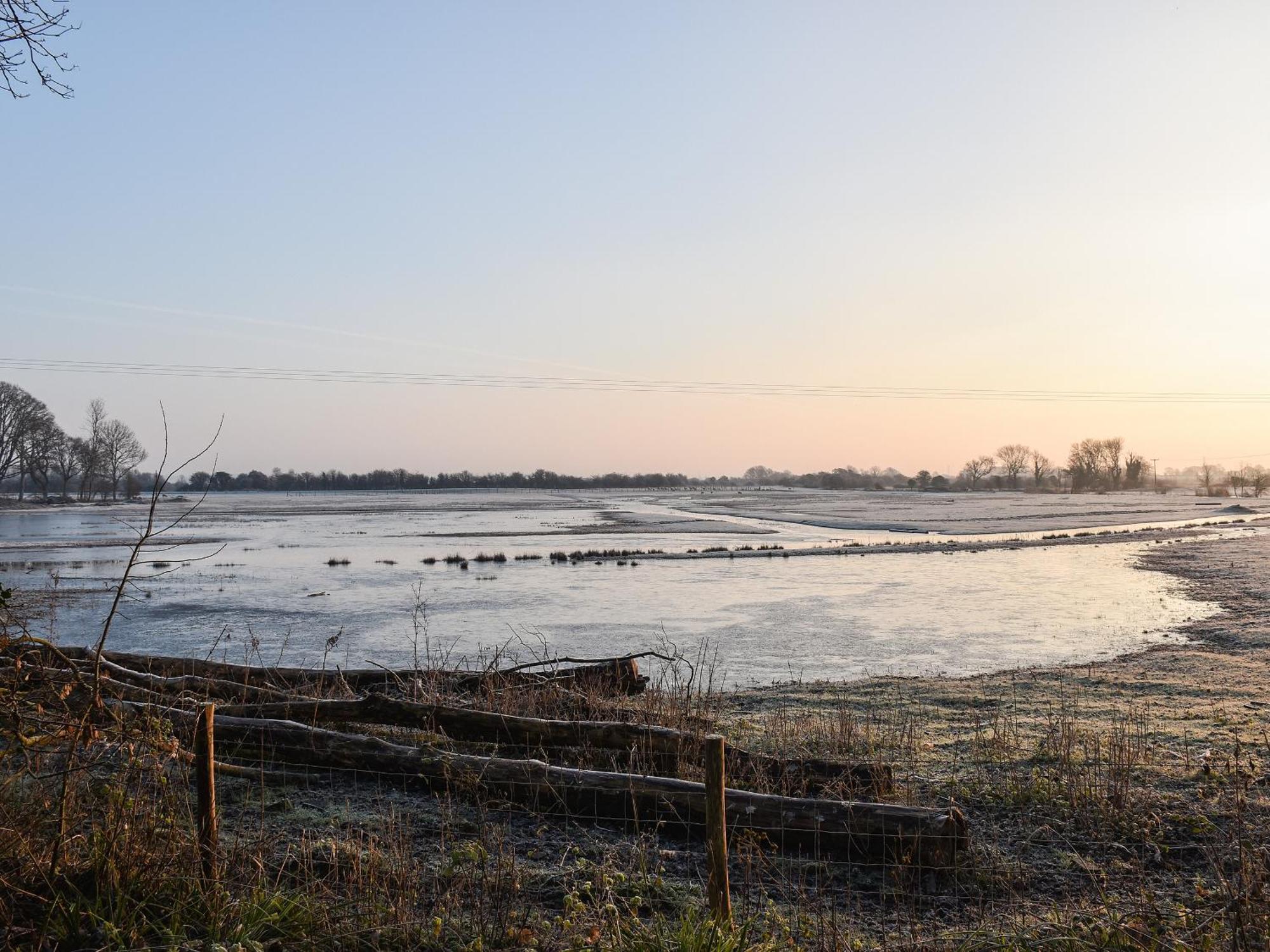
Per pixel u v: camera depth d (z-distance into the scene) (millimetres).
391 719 9383
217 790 7949
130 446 146500
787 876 6586
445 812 7570
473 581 36781
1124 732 10305
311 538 66625
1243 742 10195
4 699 5293
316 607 28984
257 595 32250
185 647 21594
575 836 7281
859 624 25297
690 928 5070
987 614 27016
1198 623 24203
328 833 7008
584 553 49125
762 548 53719
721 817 5344
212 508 131375
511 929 5363
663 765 8734
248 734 8562
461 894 5797
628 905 5730
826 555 49281
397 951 5133
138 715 5664
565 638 22938
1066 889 6457
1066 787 8414
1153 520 83125
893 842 6734
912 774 9203
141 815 5516
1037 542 56531
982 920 5773
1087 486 185375
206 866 5336
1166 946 5121
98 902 4918
